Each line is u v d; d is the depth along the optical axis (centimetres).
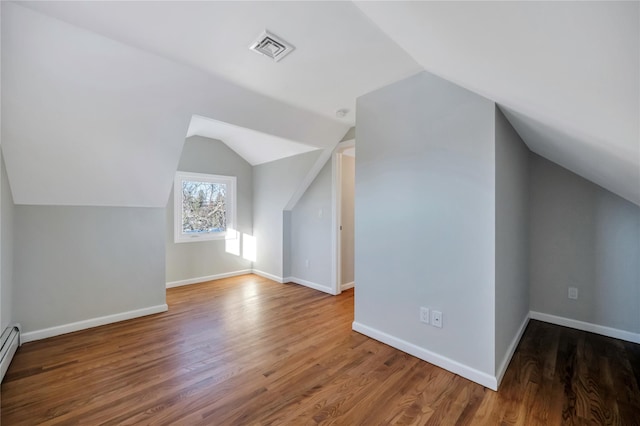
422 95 215
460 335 194
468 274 190
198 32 169
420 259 216
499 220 187
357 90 246
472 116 189
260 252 496
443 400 167
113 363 208
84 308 274
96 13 152
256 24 162
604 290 262
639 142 112
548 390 175
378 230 245
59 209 262
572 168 263
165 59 197
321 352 225
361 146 259
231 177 485
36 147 213
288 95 256
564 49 75
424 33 119
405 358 215
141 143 248
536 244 296
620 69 70
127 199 291
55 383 183
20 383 182
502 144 193
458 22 91
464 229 193
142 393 173
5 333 212
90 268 278
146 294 310
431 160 210
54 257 259
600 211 264
